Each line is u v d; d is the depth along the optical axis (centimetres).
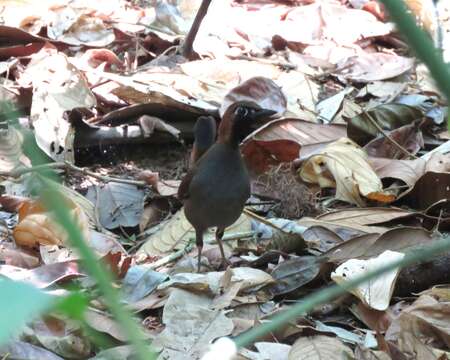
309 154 1079
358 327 720
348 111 1211
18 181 956
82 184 1030
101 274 166
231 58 1344
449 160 1013
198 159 879
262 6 1553
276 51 1426
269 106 1148
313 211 995
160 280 730
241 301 729
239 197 827
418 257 230
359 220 930
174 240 904
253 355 612
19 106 1136
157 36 1358
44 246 793
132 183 1015
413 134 1130
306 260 772
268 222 921
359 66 1366
